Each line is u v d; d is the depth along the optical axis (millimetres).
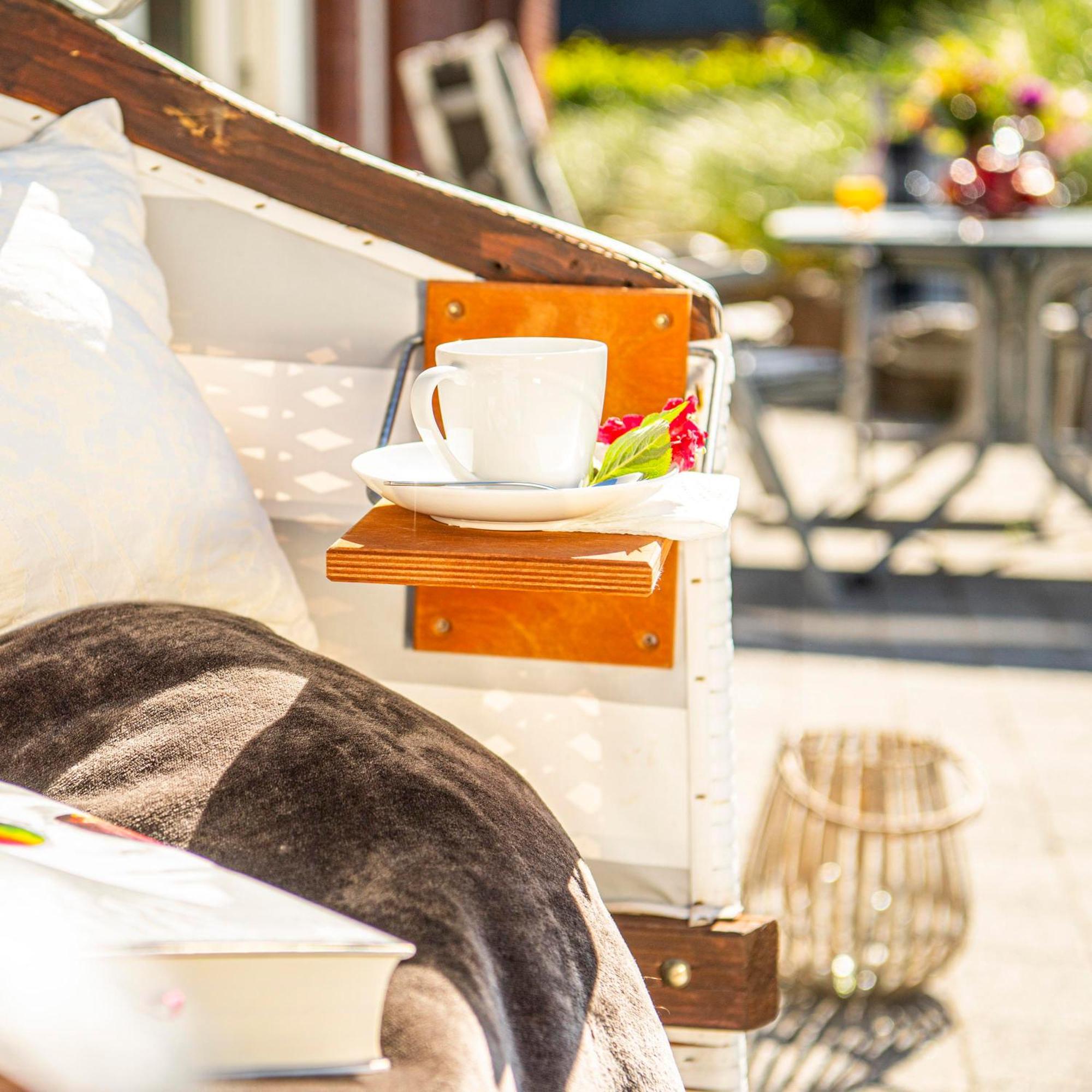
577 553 704
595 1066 624
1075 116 4234
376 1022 498
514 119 3816
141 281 1024
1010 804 2541
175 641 799
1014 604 3785
